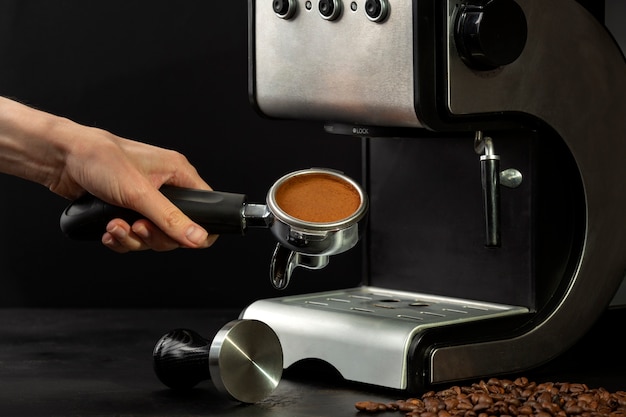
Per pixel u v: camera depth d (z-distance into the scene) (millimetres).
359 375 1284
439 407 1164
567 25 1312
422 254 1468
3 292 2068
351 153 2027
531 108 1285
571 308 1372
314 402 1244
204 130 2033
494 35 1198
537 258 1354
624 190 1405
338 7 1264
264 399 1258
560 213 1374
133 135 2037
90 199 1257
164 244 1248
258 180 2039
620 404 1189
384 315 1326
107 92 2031
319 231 1131
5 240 2061
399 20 1208
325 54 1296
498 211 1290
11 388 1326
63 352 1579
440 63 1203
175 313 2002
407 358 1238
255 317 1400
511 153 1366
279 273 1181
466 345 1272
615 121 1384
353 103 1270
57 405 1236
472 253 1417
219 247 2055
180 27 2018
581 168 1354
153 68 2025
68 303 2076
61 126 1293
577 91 1335
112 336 1729
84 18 2020
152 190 1210
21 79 2027
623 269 1419
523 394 1202
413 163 1470
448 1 1196
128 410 1213
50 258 2064
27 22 2018
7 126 1297
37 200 2053
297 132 2027
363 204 1179
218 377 1204
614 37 1440
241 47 2016
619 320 1466
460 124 1239
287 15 1322
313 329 1335
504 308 1375
